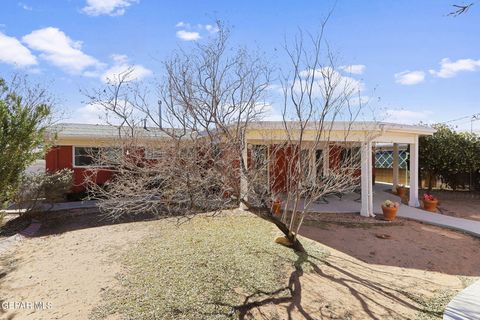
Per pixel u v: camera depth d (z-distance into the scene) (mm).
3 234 8680
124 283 5180
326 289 5113
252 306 4539
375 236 8031
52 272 5766
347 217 9922
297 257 6258
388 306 4727
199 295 4785
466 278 5793
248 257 6188
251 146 7637
